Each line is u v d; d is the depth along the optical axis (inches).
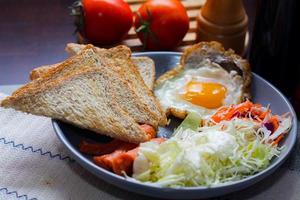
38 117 21.6
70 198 18.3
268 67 23.3
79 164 18.7
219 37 24.7
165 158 17.7
